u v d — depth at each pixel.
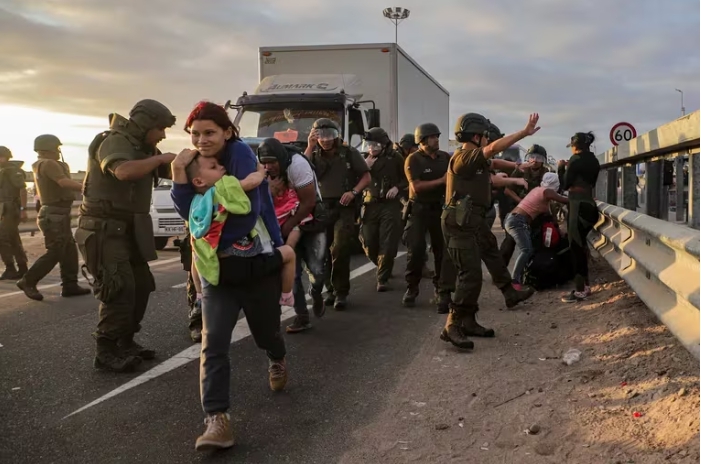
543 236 6.90
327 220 5.61
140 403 3.99
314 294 5.85
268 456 3.24
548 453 3.09
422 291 7.49
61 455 3.28
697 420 3.03
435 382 4.21
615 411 3.42
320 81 11.24
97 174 4.41
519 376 4.19
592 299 6.14
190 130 3.23
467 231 4.85
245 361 4.81
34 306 7.04
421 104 15.12
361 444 3.34
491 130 6.85
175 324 6.07
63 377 4.50
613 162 7.79
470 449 3.21
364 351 5.02
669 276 3.57
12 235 9.12
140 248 4.55
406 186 7.18
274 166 4.67
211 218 3.20
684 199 5.42
